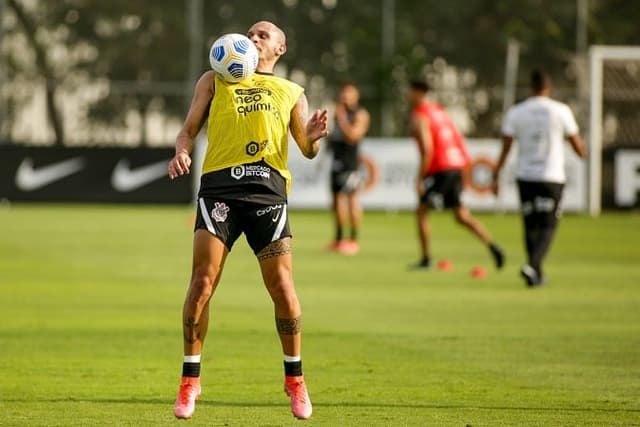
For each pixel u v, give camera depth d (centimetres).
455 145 6197
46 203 11456
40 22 11800
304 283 5628
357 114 7250
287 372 2648
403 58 12006
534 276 5509
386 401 2928
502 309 4728
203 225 2631
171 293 5175
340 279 5806
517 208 11131
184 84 11931
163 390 3050
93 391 3028
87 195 11300
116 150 11350
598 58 11094
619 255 7225
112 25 11900
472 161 11106
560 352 3688
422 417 2745
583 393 3045
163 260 6656
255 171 2639
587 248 7706
